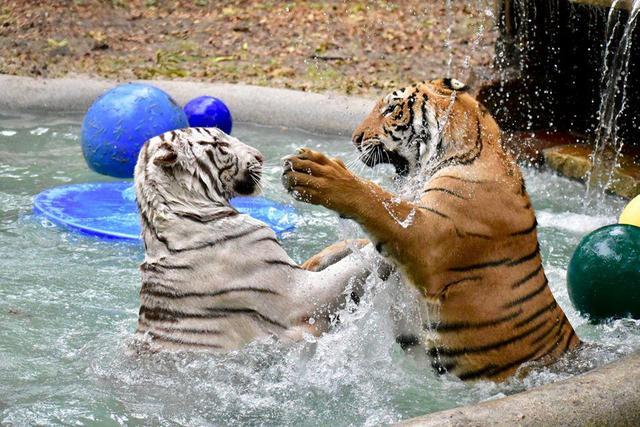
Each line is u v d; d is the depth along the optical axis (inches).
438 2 880.3
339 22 854.5
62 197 504.7
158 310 316.8
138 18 885.2
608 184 529.0
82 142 531.2
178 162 320.5
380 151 338.3
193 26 863.1
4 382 315.3
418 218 294.2
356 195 287.7
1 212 490.3
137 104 526.9
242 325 313.3
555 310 321.7
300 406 303.0
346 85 699.4
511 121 611.5
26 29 845.2
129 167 526.3
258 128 632.4
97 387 311.6
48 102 665.0
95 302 387.9
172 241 315.9
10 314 372.2
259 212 493.0
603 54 597.0
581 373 305.7
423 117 325.7
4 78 679.7
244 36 833.5
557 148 573.3
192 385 306.3
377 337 325.7
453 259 301.6
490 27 805.2
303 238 465.1
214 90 655.1
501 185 308.8
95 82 677.3
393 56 769.6
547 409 253.9
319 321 323.3
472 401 309.1
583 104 617.6
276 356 314.2
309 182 284.8
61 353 339.0
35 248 445.7
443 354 315.3
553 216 498.6
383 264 325.1
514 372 312.2
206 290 312.2
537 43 618.2
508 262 308.2
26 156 580.1
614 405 259.0
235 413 297.9
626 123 594.6
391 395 310.8
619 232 373.4
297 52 786.2
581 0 507.2
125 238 453.4
